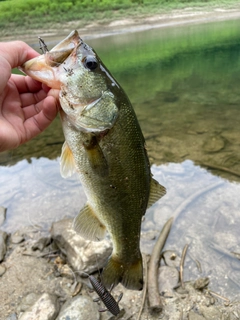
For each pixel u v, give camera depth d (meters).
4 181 0.61
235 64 1.47
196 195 0.52
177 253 0.42
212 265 0.40
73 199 0.54
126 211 0.26
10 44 0.26
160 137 0.76
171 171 0.60
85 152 0.24
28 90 0.29
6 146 0.27
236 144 0.70
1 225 0.48
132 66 1.56
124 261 0.27
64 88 0.24
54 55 0.24
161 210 0.49
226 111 0.92
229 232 0.45
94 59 0.24
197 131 0.79
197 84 1.23
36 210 0.52
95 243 0.41
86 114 0.24
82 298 0.36
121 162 0.25
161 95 1.12
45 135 0.84
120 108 0.25
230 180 0.56
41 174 0.62
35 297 0.37
